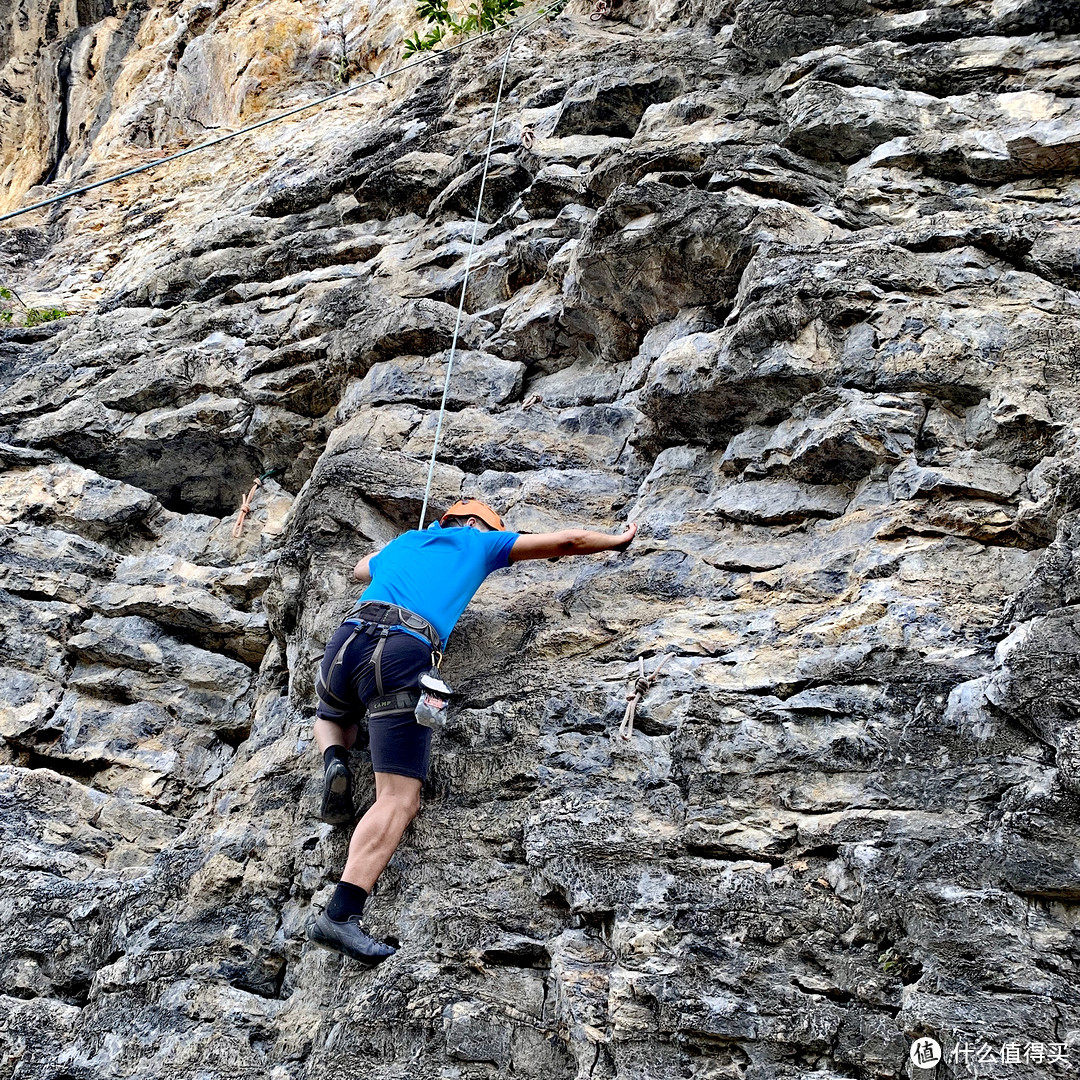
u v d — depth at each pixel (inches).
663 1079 136.3
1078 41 257.4
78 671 250.1
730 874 150.4
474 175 307.0
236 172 476.7
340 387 278.1
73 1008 185.0
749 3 301.7
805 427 197.9
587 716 174.6
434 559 177.0
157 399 297.6
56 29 771.4
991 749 149.0
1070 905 134.4
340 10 563.2
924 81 260.8
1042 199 233.8
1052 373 189.3
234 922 182.9
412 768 163.6
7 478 287.3
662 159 250.4
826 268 208.7
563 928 156.5
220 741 242.7
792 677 166.1
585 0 405.4
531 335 252.4
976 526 176.6
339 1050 153.3
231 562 270.8
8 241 497.4
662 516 206.5
